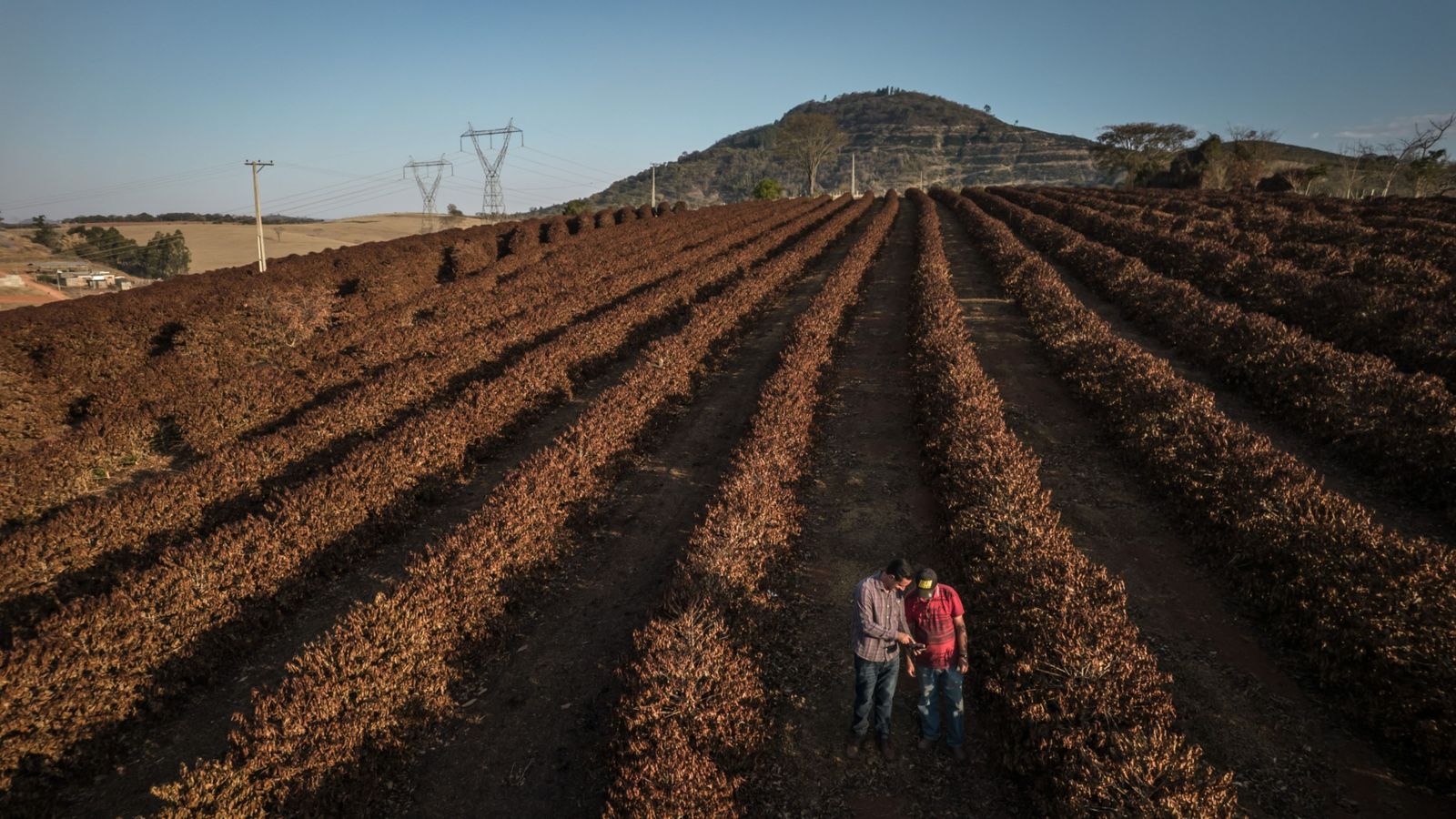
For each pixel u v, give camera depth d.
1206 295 25.11
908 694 8.04
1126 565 9.88
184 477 12.54
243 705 8.58
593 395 19.53
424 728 7.77
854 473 13.57
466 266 42.84
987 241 40.06
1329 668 7.36
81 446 15.00
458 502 13.59
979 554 8.95
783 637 8.96
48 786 7.43
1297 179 70.19
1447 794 6.16
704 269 33.53
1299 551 8.20
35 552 10.40
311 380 18.89
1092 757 5.66
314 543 10.79
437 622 8.34
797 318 21.84
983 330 23.41
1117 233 37.09
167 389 20.30
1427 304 16.86
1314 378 13.45
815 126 140.00
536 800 6.95
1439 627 6.53
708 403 18.55
